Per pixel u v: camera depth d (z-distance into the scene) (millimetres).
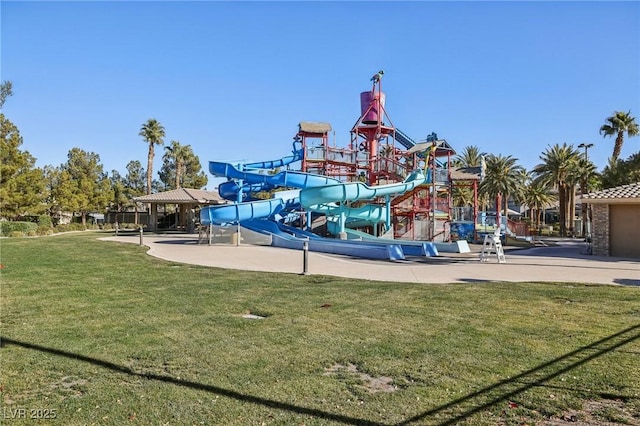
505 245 31484
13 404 4195
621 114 46812
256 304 8828
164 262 16500
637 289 10672
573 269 15148
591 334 6594
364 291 10367
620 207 21625
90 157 70562
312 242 22891
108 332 6664
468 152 68062
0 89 22312
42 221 43312
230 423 3859
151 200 44812
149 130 64938
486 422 3904
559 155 50594
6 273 13055
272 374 5000
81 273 13188
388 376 4980
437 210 36531
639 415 4031
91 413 4020
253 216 27078
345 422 3885
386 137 40562
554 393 4492
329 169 38312
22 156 39375
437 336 6516
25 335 6457
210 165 30094
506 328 6973
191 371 5070
